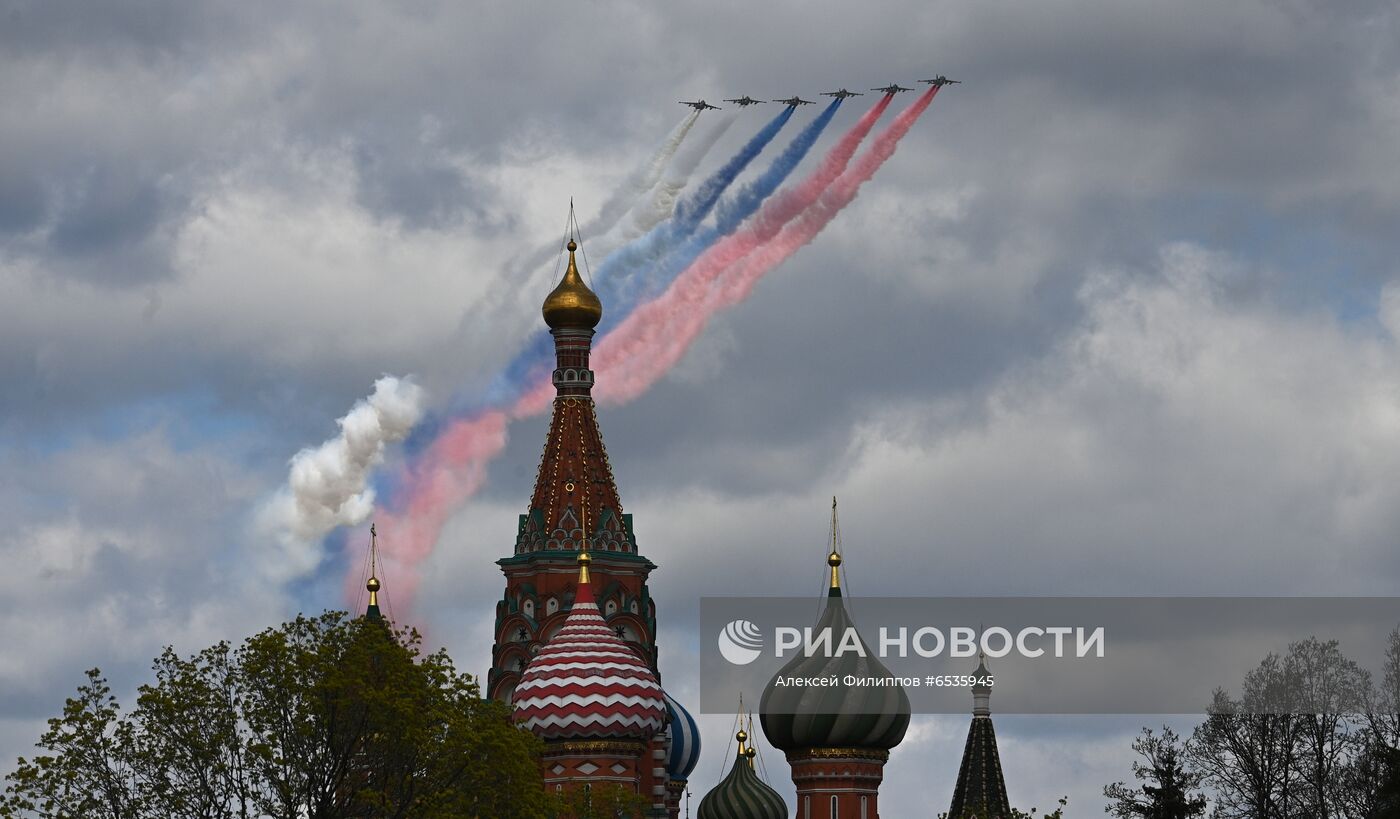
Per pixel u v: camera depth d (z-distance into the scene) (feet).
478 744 551.18
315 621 556.51
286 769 540.11
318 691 538.88
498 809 556.51
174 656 545.44
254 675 542.98
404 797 545.85
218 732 540.52
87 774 535.60
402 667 550.36
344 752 542.16
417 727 543.80
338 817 540.52
